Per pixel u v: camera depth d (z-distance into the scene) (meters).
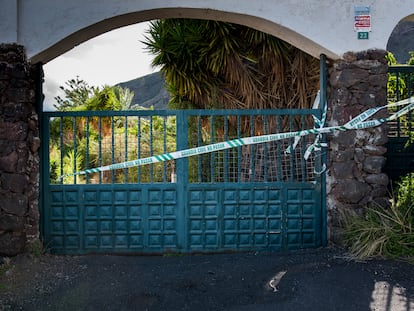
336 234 5.58
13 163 5.23
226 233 5.65
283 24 5.49
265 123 5.71
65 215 5.58
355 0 5.57
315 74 7.44
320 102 5.76
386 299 4.06
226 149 5.71
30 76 5.42
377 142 5.61
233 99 7.77
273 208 5.70
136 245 5.62
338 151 5.58
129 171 6.89
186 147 5.61
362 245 5.18
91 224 5.61
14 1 5.25
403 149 6.49
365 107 5.56
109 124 9.89
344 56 5.54
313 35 5.52
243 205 5.68
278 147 5.79
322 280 4.44
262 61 7.76
